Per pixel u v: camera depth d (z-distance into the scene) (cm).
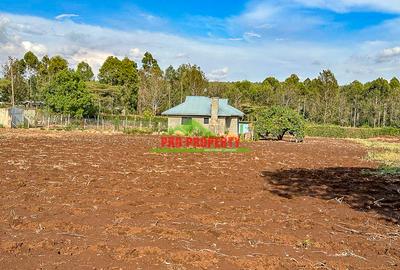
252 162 1900
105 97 6091
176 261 592
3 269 543
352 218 888
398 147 3322
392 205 1044
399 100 7069
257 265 587
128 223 773
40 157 1733
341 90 9112
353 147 3225
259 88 7469
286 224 810
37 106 6122
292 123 3662
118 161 1706
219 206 955
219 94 7256
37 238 668
